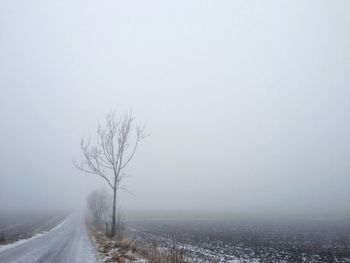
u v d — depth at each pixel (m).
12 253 22.09
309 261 28.59
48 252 22.97
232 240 44.97
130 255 22.25
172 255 21.12
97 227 52.69
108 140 36.81
